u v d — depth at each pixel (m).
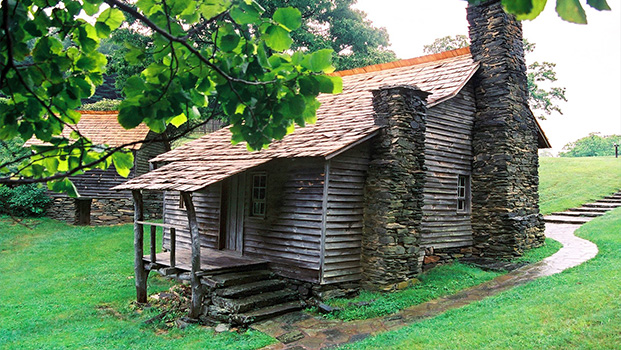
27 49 2.27
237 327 9.20
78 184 21.09
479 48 13.64
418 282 10.82
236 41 2.46
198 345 8.27
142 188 11.05
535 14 1.48
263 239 11.60
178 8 2.48
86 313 10.82
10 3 2.06
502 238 12.83
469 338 6.61
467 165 13.45
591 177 26.08
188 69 2.54
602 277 8.88
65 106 2.66
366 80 15.46
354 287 10.55
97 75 2.68
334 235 10.24
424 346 6.59
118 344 8.64
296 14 2.28
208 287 10.15
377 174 10.54
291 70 2.47
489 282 10.65
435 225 12.29
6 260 15.62
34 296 12.09
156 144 22.50
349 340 7.89
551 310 7.25
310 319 9.25
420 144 10.97
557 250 13.38
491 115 13.33
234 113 2.60
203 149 14.13
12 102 2.52
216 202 13.21
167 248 15.11
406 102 10.58
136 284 11.67
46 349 8.39
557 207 21.48
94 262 15.49
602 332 6.07
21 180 1.88
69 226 20.38
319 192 10.24
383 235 10.28
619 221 16.22
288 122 2.66
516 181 13.34
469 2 1.63
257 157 10.84
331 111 13.07
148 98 2.33
